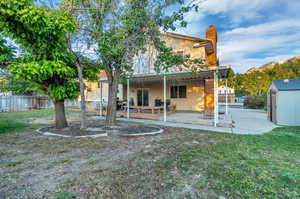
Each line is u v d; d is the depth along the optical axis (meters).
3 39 4.89
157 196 2.14
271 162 3.28
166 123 8.56
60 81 5.99
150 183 2.47
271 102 9.15
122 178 2.62
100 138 5.28
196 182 2.50
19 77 4.64
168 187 2.36
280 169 2.94
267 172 2.82
